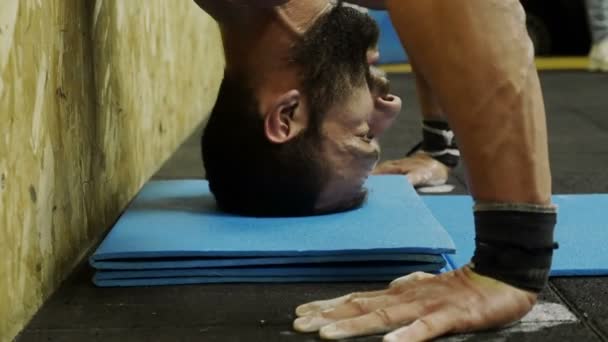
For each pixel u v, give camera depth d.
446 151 1.88
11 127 1.04
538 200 0.95
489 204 0.96
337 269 1.19
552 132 2.72
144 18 1.90
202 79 2.95
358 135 1.34
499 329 1.00
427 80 0.97
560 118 3.03
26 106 1.10
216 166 1.38
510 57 0.92
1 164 1.01
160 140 2.15
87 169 1.40
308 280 1.19
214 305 1.10
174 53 2.36
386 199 1.48
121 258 1.18
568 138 2.60
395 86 4.03
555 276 1.21
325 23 1.29
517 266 0.97
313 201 1.36
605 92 3.74
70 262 1.29
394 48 4.97
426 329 0.94
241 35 1.29
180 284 1.19
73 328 1.04
